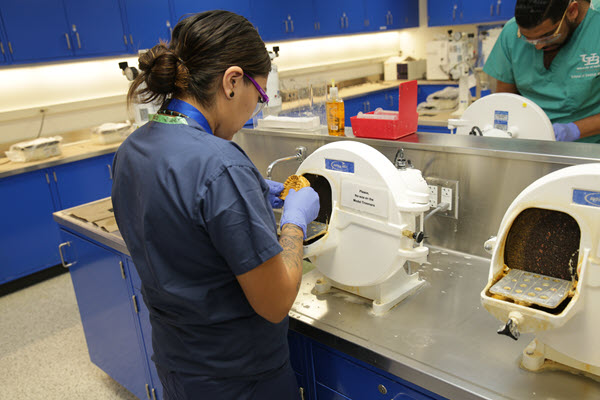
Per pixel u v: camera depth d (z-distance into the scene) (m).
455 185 1.44
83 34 3.62
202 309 0.96
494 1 4.97
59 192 3.44
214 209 0.85
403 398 1.11
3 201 3.20
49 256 3.48
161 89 0.92
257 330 1.04
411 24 6.02
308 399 1.38
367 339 1.15
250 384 1.08
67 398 2.28
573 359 0.94
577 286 0.84
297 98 2.26
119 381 2.21
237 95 0.93
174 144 0.90
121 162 0.99
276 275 0.89
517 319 0.84
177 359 1.06
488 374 0.99
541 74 2.20
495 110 1.80
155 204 0.89
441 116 3.53
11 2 3.25
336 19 5.27
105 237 1.83
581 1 1.96
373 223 1.15
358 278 1.25
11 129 3.65
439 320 1.20
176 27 0.93
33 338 2.78
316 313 1.28
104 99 4.08
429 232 1.58
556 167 1.22
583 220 0.84
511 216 0.93
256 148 2.05
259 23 4.60
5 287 3.45
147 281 1.00
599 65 2.00
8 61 3.31
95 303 2.12
